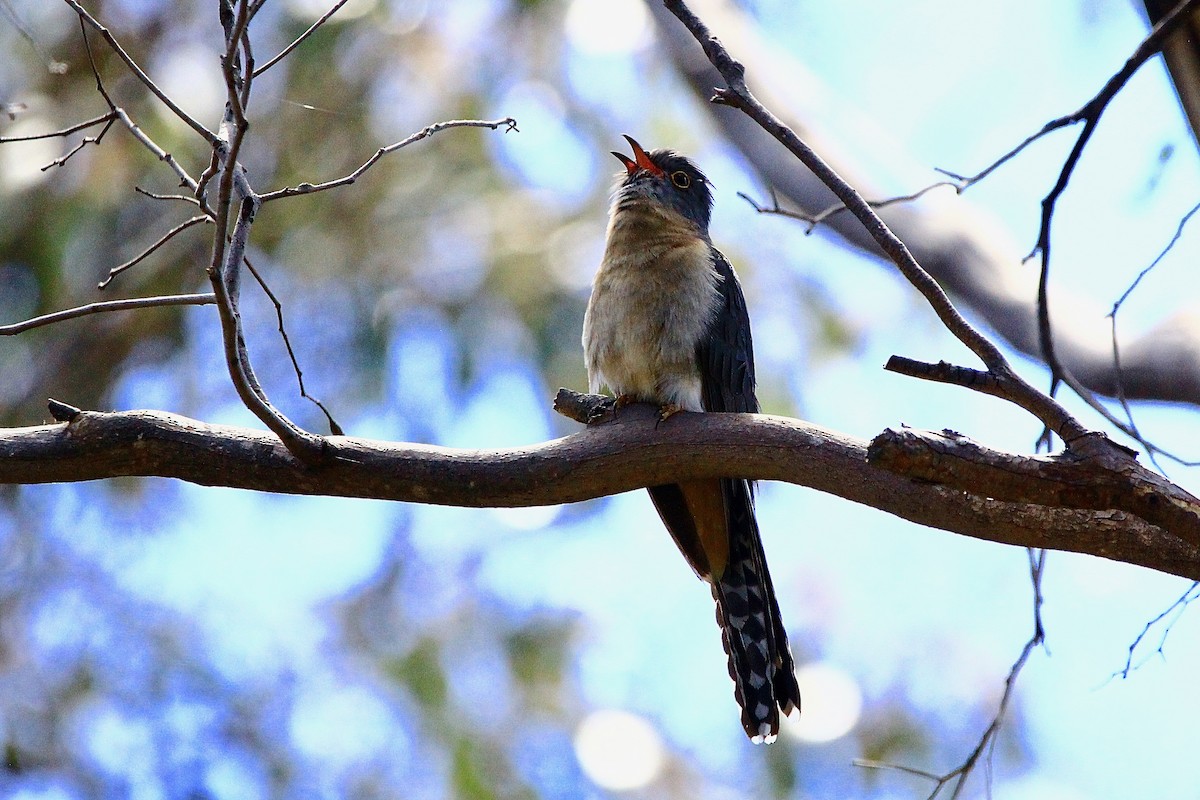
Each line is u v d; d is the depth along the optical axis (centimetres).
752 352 839
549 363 1290
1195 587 611
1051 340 646
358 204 1340
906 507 554
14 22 823
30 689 1269
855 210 557
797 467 568
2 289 1290
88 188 1246
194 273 1291
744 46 1230
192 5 1277
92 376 1312
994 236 1081
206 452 580
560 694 1335
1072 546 539
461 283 1329
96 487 1359
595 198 1385
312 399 587
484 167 1379
